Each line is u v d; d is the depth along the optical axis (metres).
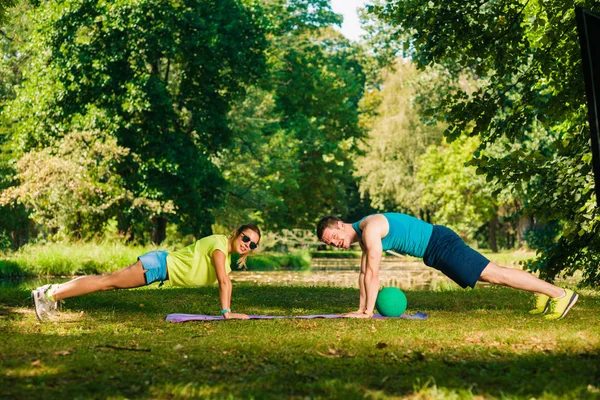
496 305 9.81
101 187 26.78
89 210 27.00
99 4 27.25
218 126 30.20
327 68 47.78
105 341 5.94
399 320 7.62
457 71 35.03
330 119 46.91
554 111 11.63
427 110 12.12
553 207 11.05
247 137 38.03
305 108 45.66
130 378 4.35
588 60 5.82
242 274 24.81
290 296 11.46
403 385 4.09
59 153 27.05
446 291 12.84
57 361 4.88
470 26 11.97
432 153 48.22
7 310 8.71
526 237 41.03
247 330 6.72
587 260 12.02
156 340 6.04
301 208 48.81
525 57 12.23
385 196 53.28
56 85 27.83
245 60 30.16
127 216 28.36
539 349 5.41
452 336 6.18
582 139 10.96
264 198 39.84
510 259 33.88
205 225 31.08
